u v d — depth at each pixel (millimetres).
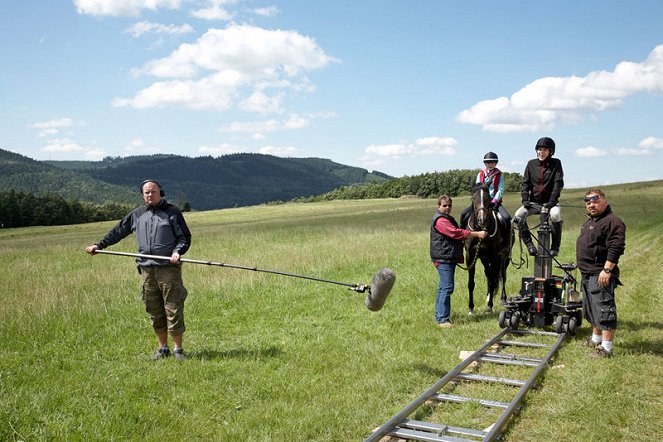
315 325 8984
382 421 5129
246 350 7477
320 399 5629
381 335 8234
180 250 6910
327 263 15195
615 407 5332
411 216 43719
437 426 4871
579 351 7305
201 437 4848
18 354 7160
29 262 19031
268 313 9805
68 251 24203
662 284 11836
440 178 117875
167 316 6977
